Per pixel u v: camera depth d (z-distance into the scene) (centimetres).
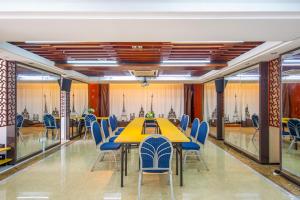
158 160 327
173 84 1233
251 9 242
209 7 243
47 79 684
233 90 710
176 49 481
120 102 1234
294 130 439
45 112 670
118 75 973
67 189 372
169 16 254
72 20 260
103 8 244
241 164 518
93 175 441
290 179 410
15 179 418
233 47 456
